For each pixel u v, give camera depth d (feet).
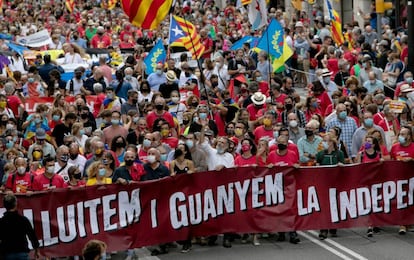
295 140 90.07
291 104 96.58
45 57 118.73
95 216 74.59
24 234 64.34
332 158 80.59
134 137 90.12
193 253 76.84
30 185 76.59
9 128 89.20
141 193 75.56
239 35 160.66
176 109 101.91
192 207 77.05
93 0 235.81
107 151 77.00
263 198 78.18
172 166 78.38
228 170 77.66
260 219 78.18
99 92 106.52
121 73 110.52
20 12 217.36
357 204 79.25
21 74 116.37
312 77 136.15
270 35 117.60
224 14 182.19
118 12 208.23
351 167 79.05
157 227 76.18
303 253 75.66
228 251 77.05
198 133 80.94
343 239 79.41
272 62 119.24
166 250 77.71
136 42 157.17
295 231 78.54
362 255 74.43
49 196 73.56
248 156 80.74
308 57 140.46
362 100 102.32
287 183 78.38
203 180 77.25
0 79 112.27
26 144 94.89
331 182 78.84
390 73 116.16
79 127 89.40
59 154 79.71
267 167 78.18
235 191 77.77
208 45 134.82
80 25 176.04
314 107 98.12
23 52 130.82
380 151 82.23
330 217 78.84
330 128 88.02
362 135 87.71
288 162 79.87
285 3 213.66
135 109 99.40
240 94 110.83
